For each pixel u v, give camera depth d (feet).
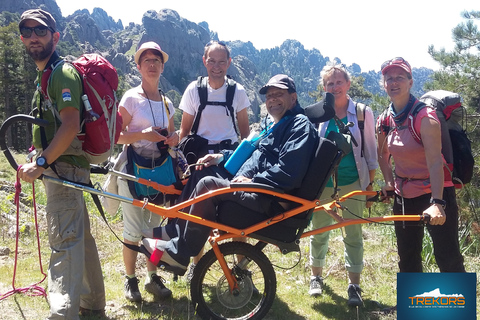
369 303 15.57
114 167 15.10
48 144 11.42
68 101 10.80
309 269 18.66
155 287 14.78
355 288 15.37
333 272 18.39
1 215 21.21
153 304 14.30
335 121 14.92
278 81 13.12
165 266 12.23
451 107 13.51
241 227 12.48
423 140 12.96
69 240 11.37
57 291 10.93
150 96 15.40
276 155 12.80
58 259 11.23
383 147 14.85
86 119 11.46
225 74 16.80
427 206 13.58
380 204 41.86
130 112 14.94
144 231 13.19
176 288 15.71
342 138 12.78
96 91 11.50
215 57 16.11
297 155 12.07
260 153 13.12
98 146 11.78
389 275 18.70
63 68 11.09
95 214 24.09
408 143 13.52
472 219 30.07
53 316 10.68
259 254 12.62
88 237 12.57
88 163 12.19
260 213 12.48
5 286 14.35
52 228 11.37
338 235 25.32
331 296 16.14
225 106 16.29
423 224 13.19
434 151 12.71
